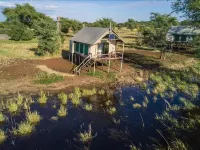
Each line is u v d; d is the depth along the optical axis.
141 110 17.83
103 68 29.86
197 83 24.44
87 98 20.25
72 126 14.95
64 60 33.50
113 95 21.23
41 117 16.02
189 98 20.22
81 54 29.58
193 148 11.57
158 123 15.52
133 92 22.22
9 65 28.44
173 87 22.64
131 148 12.41
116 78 26.11
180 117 16.11
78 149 12.36
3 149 12.14
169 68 31.94
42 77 24.31
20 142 12.87
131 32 87.12
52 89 21.67
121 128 14.86
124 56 39.25
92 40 26.84
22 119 15.58
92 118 16.25
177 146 11.77
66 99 18.94
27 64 29.02
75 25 72.88
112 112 17.31
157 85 23.91
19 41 57.66
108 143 12.99
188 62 36.00
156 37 38.19
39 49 36.31
